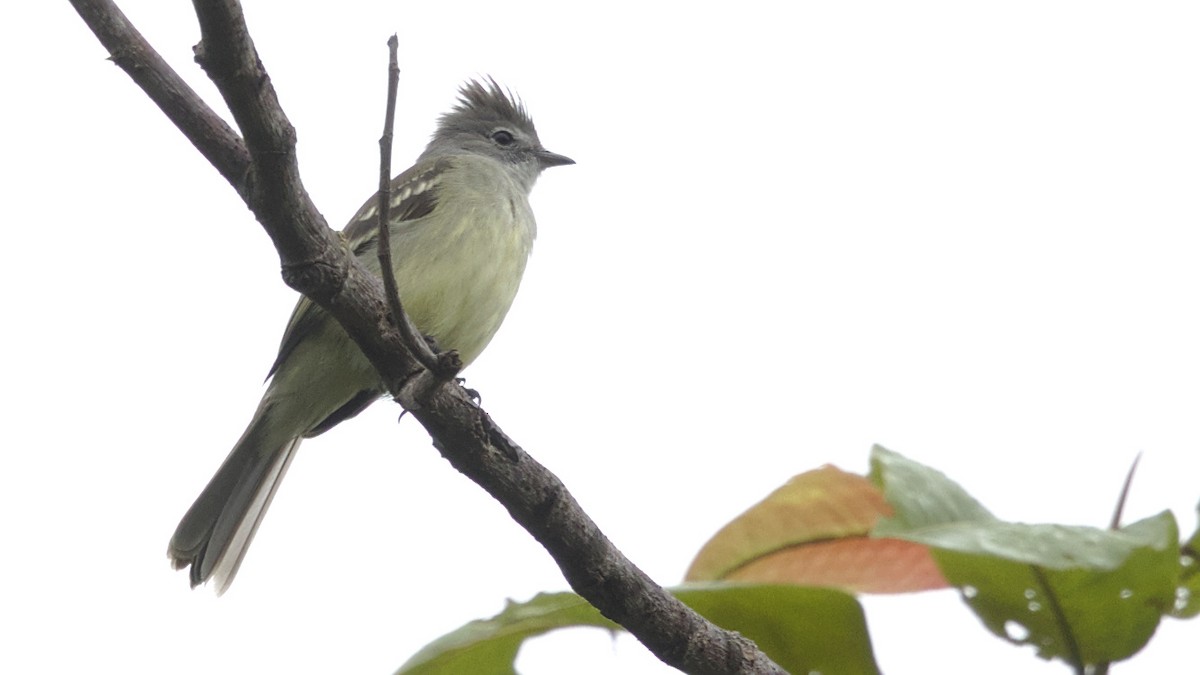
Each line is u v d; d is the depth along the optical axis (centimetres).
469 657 797
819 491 801
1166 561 661
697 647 761
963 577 712
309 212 711
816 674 783
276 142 661
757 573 816
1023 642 714
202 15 604
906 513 670
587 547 771
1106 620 691
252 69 629
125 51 660
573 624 796
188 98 671
